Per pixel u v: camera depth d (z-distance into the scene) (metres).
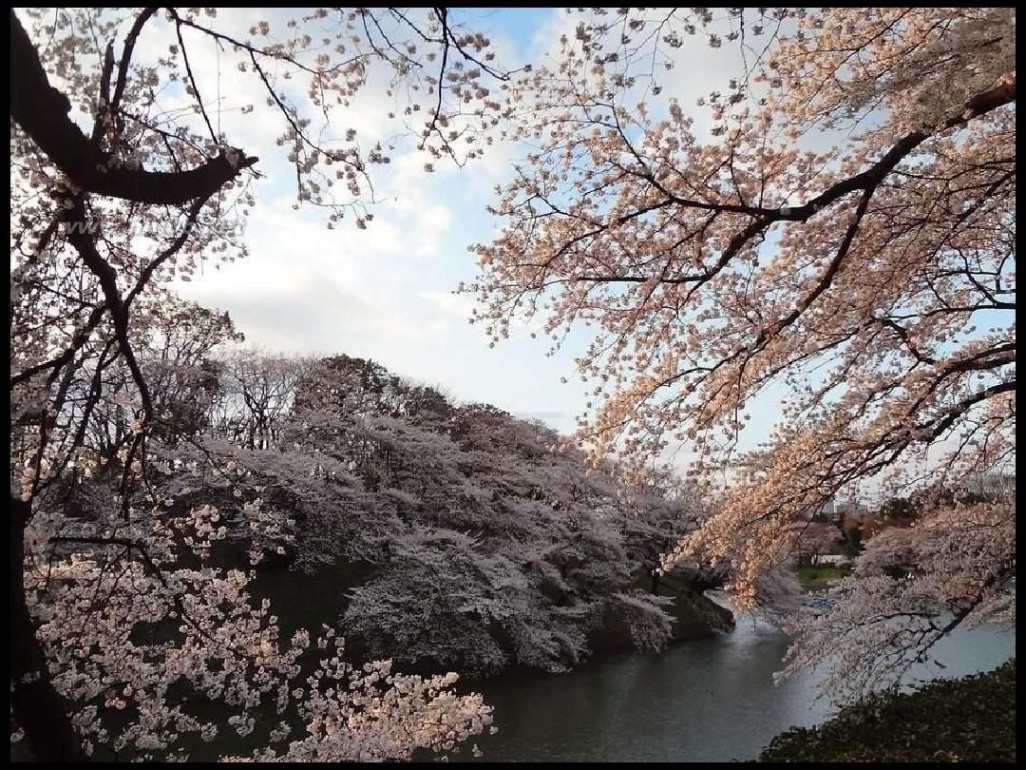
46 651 5.02
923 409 7.05
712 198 5.46
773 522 7.41
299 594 15.53
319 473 17.44
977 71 4.59
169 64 4.60
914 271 6.97
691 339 6.18
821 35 5.22
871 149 6.24
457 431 23.34
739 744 11.18
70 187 3.86
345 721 6.62
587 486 20.70
